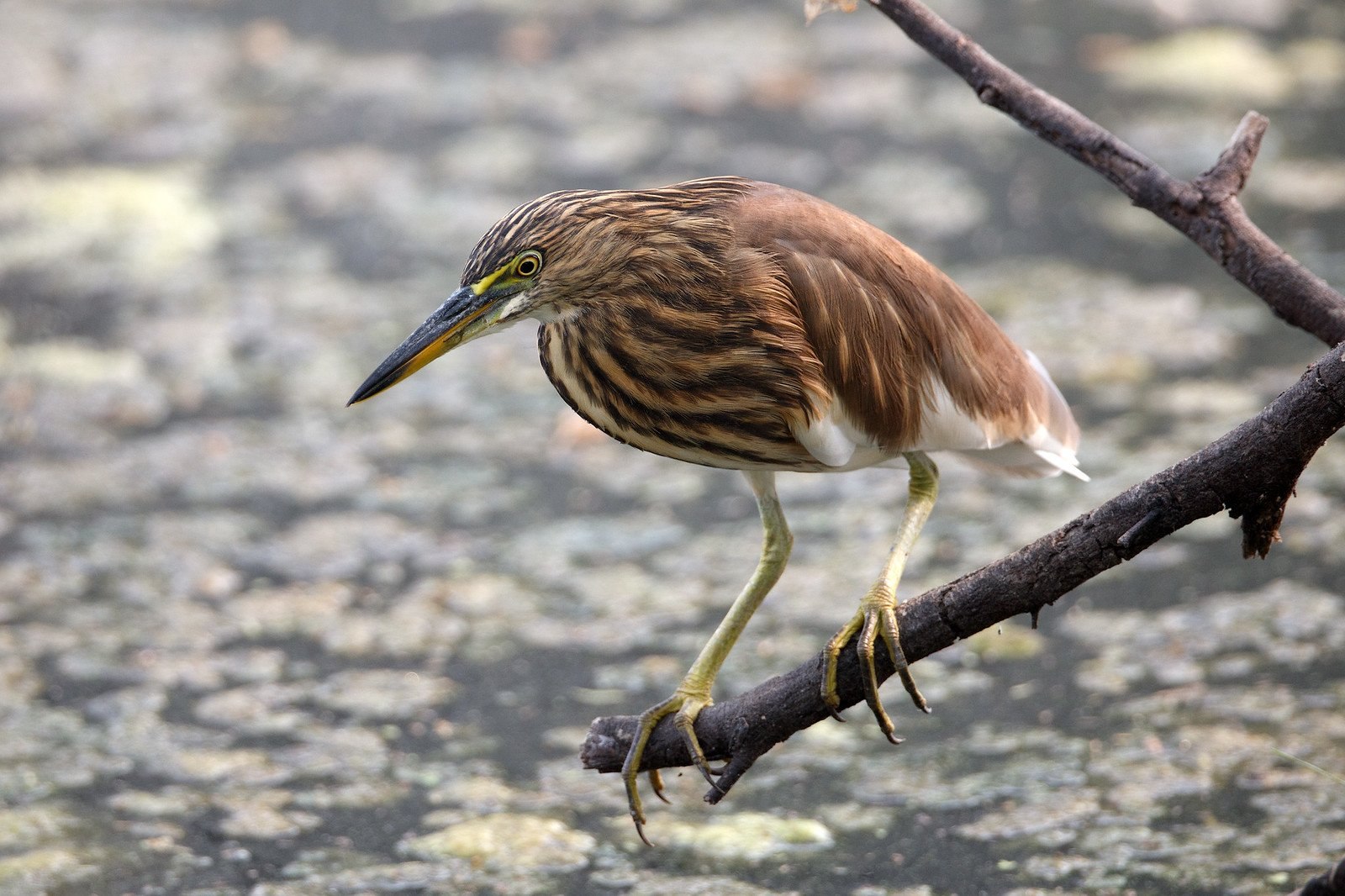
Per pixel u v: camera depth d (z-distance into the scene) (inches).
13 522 408.2
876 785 312.5
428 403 473.1
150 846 297.0
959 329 256.1
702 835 299.4
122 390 470.6
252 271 536.1
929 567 381.1
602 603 376.5
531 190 578.2
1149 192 264.2
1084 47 680.4
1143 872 282.2
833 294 240.4
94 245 551.5
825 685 221.6
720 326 234.1
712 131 623.8
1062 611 368.8
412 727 334.0
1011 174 587.2
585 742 242.7
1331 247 512.1
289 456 440.8
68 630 364.5
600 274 233.9
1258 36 696.4
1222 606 363.9
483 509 418.0
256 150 621.3
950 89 663.1
